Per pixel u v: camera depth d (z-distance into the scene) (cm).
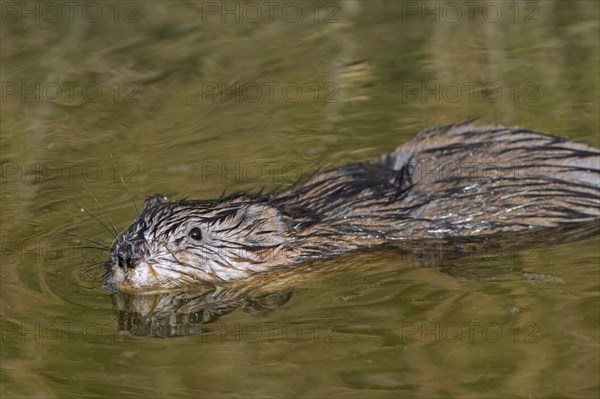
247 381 1825
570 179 2344
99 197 2612
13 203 2595
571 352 1853
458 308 2023
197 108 3114
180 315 2094
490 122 2906
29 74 3347
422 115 2988
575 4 3644
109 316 2083
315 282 2198
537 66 3241
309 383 1812
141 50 3481
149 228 2228
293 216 2331
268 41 3519
